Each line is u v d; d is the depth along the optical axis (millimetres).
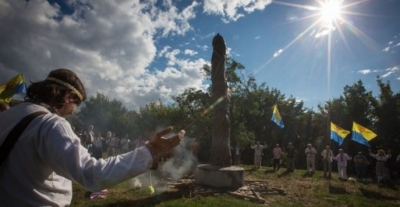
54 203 1281
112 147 18141
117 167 1135
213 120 11484
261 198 9023
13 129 1217
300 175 16203
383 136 25766
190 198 8461
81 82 1554
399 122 25312
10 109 1345
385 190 12508
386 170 15469
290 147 18391
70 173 1109
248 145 30516
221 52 11898
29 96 1426
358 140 15430
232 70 29531
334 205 9398
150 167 1235
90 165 1129
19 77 7145
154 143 1264
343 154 15383
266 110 38938
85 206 7125
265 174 16250
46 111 1328
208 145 26938
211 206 7488
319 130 35875
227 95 11602
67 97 1451
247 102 31328
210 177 10320
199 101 28281
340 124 30078
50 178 1277
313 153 17484
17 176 1195
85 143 13820
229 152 11180
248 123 35812
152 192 9023
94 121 68812
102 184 1101
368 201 10156
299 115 39625
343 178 15055
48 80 1442
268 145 35062
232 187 10148
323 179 14891
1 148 1194
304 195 10594
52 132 1183
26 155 1196
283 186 12234
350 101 28969
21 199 1200
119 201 7719
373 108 27531
